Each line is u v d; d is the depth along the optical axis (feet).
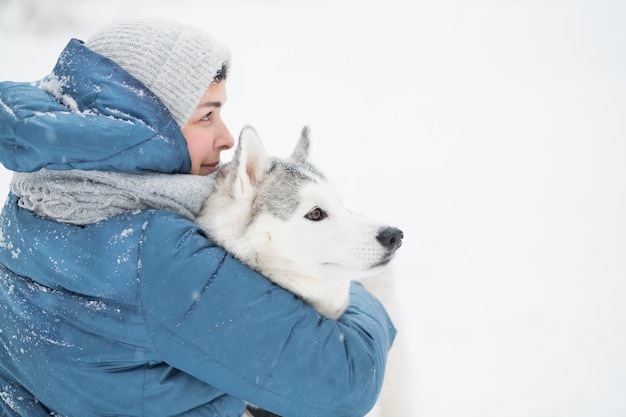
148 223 6.61
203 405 6.89
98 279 6.47
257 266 8.09
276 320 6.75
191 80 7.57
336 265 8.19
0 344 7.06
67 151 6.34
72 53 7.20
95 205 6.72
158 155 6.89
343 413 7.02
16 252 6.90
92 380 6.53
